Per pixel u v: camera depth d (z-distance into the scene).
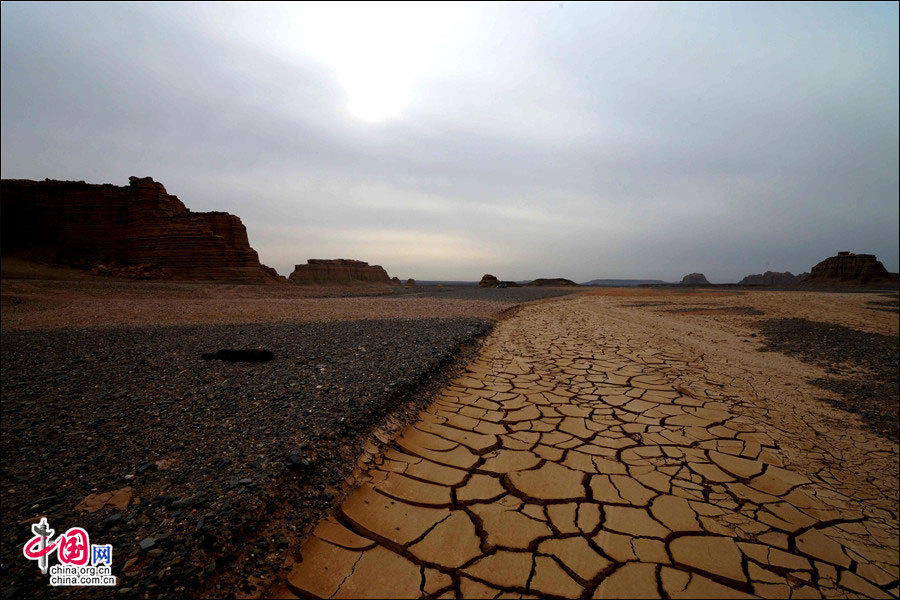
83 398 4.88
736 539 2.85
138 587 2.01
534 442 4.36
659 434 4.63
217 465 3.19
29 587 2.00
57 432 3.88
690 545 2.76
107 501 2.71
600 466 3.84
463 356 8.31
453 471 3.69
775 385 6.80
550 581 2.39
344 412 4.39
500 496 3.30
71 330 10.27
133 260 38.56
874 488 3.67
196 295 25.16
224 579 2.19
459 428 4.73
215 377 5.81
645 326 14.06
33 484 2.94
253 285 34.97
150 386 5.37
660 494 3.39
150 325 11.66
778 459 4.13
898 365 8.02
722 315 17.30
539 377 7.03
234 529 2.45
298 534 2.66
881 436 4.79
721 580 2.45
